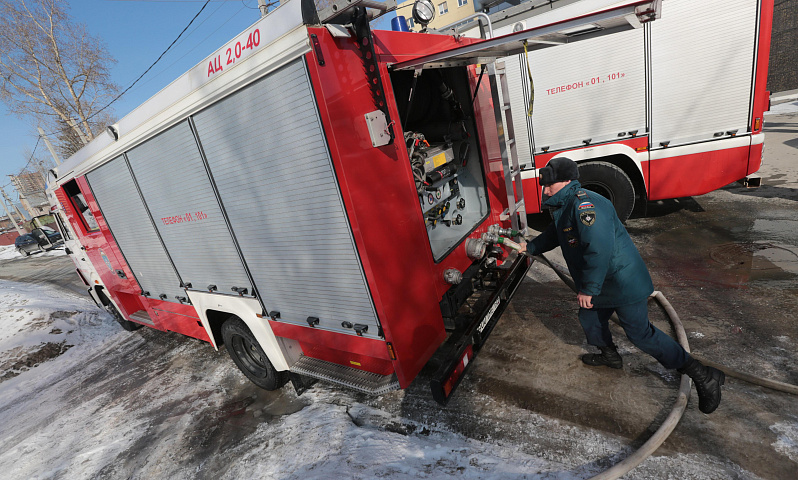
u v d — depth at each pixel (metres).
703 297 3.36
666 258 4.19
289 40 1.78
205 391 3.88
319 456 2.58
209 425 3.30
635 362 2.74
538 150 5.19
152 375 4.57
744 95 4.10
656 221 5.25
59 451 3.54
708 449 2.03
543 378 2.81
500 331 3.51
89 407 4.23
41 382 5.38
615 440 2.19
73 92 20.44
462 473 2.19
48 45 19.30
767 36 3.89
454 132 3.09
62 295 9.66
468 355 2.45
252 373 3.55
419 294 2.36
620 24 2.25
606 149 4.84
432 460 2.34
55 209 5.54
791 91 14.54
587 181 5.05
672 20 4.18
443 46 2.82
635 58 4.43
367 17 1.91
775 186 5.75
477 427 2.52
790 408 2.18
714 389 2.13
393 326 2.15
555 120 5.00
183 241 3.21
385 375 2.49
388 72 2.20
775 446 1.98
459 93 3.12
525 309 3.78
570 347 3.08
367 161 2.00
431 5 2.72
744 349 2.67
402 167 2.25
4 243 31.97
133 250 4.04
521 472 2.11
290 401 3.33
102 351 5.90
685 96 4.33
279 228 2.34
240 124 2.18
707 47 4.12
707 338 2.85
